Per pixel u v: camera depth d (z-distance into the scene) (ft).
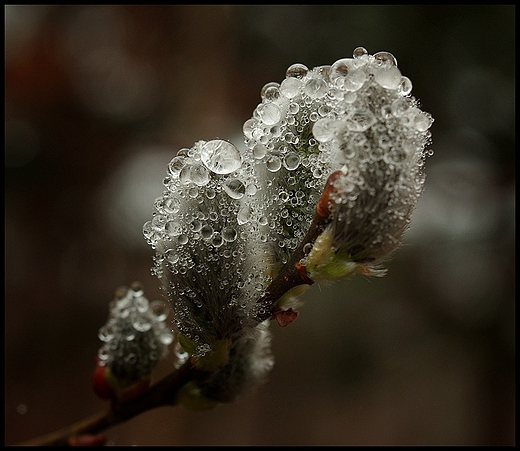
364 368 1.48
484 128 1.25
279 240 0.58
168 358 1.88
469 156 1.28
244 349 0.63
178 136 1.83
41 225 1.85
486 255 1.27
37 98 1.74
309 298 1.57
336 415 2.20
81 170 1.83
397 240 0.57
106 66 1.81
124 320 0.65
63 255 1.93
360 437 2.26
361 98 0.56
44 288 1.93
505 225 1.25
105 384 0.65
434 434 2.12
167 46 1.81
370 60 0.56
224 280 0.58
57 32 1.75
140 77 1.83
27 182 1.77
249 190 0.58
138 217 1.86
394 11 1.26
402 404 2.21
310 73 0.58
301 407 2.13
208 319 0.59
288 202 0.58
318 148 0.57
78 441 0.66
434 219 1.30
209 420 2.15
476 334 1.30
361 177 0.56
